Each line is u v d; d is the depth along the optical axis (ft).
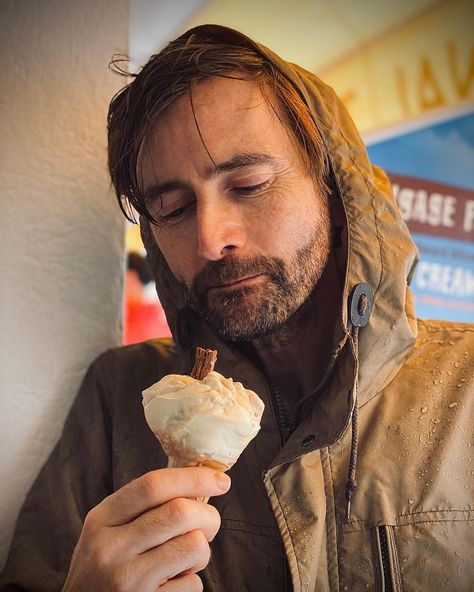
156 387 2.62
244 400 2.58
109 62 4.47
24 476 4.16
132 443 3.91
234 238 3.22
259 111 3.27
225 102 3.25
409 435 3.40
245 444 2.57
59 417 4.30
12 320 4.11
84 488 3.89
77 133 4.34
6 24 4.05
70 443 4.05
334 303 3.71
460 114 7.66
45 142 4.21
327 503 3.28
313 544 3.11
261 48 3.33
